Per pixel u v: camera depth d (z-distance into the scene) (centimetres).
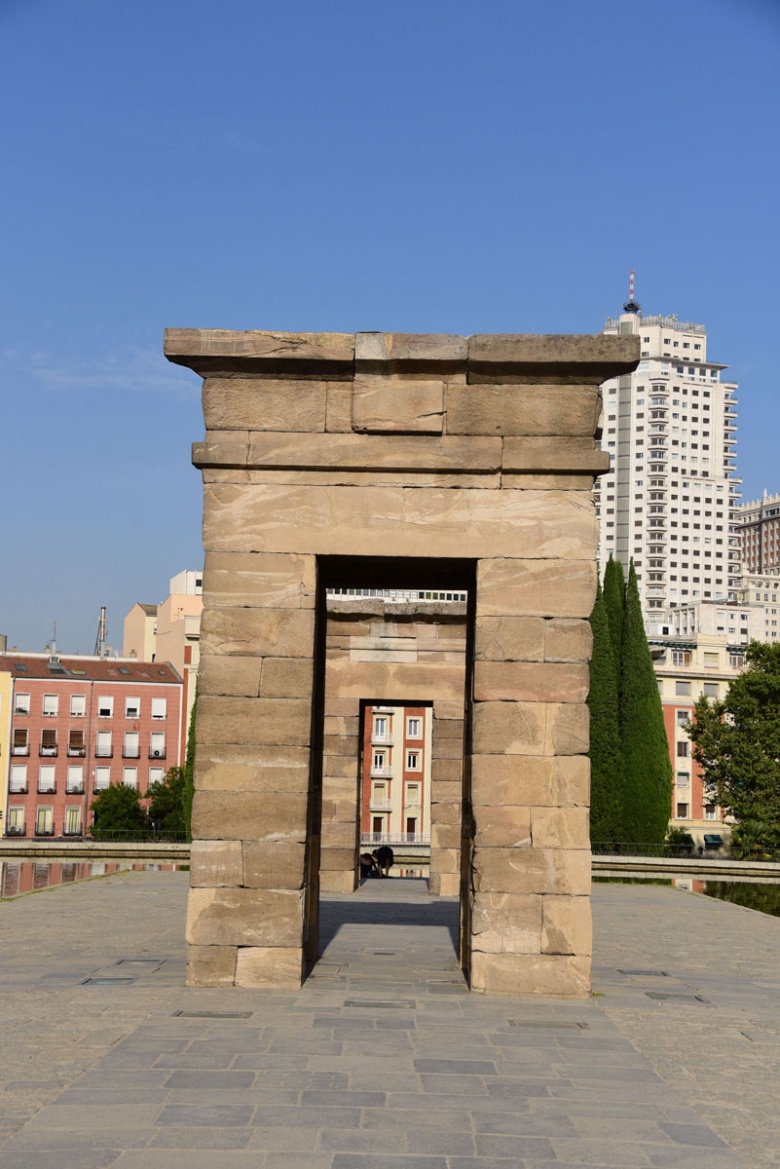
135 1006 1413
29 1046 1205
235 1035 1260
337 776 3284
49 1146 902
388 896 3131
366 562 1705
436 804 3266
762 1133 989
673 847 5806
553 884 1573
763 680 6606
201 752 1599
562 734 1602
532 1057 1209
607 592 5925
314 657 1664
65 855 4584
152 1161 873
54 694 8838
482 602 1627
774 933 2541
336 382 1655
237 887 1571
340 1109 1009
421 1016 1394
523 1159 901
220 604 1627
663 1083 1127
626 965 1955
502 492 1642
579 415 1641
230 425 1652
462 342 1627
